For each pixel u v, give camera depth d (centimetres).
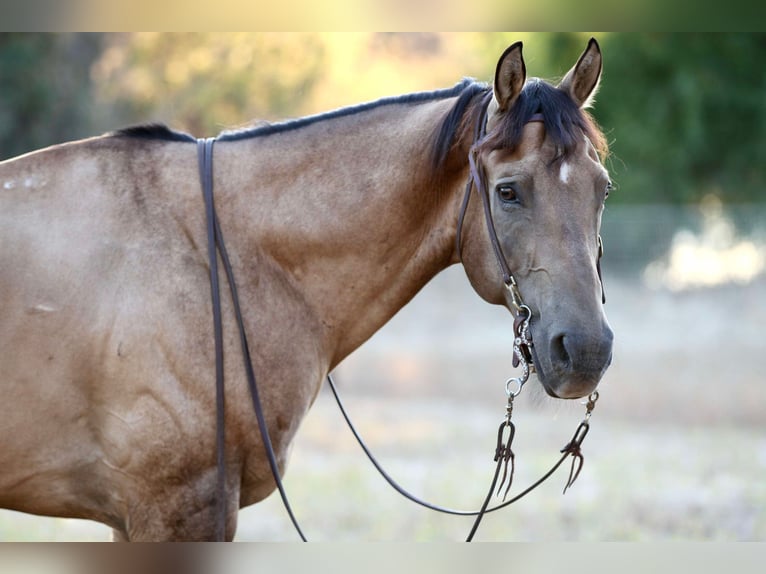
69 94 2102
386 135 504
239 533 936
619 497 1102
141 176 477
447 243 503
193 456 454
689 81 2961
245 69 2106
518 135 454
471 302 2431
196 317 456
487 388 1995
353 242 495
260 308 474
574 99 474
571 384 438
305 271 493
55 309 443
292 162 498
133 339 446
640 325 2283
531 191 451
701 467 1290
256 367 468
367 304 507
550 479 1206
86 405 450
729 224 2531
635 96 3044
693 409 1748
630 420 1697
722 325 2262
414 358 2241
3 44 2028
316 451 1414
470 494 1115
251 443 467
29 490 458
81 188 466
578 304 439
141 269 454
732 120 3084
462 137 489
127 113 2145
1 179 462
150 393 446
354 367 2166
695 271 2541
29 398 441
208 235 470
